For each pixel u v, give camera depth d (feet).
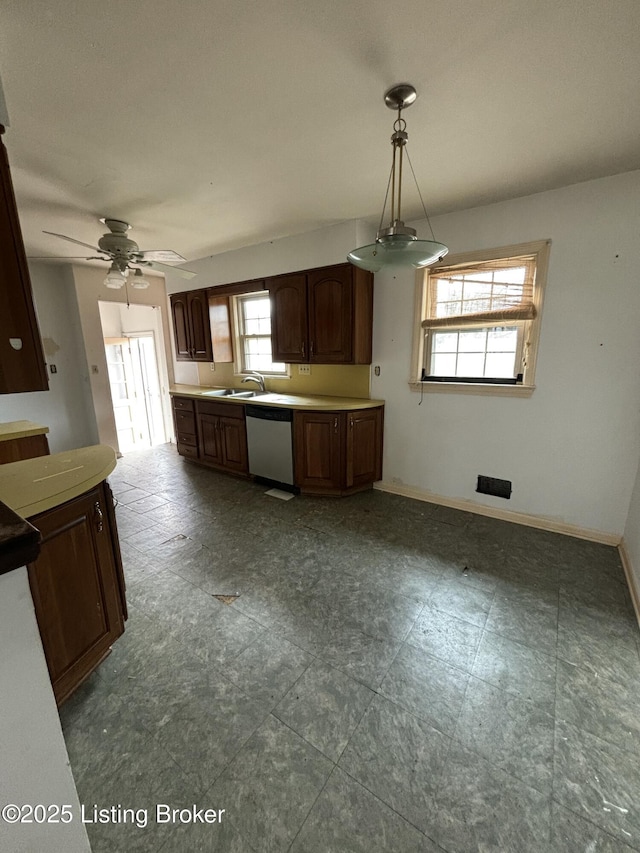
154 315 17.16
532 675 5.10
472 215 8.80
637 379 7.63
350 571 7.53
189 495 11.67
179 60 4.08
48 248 11.47
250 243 11.70
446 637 5.78
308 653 5.50
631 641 5.66
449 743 4.22
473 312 9.27
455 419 10.01
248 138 5.71
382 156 6.33
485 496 9.87
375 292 10.74
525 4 3.49
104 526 4.93
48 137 5.52
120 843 3.36
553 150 6.22
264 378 14.11
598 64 4.22
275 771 3.94
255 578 7.33
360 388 11.73
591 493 8.46
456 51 4.03
